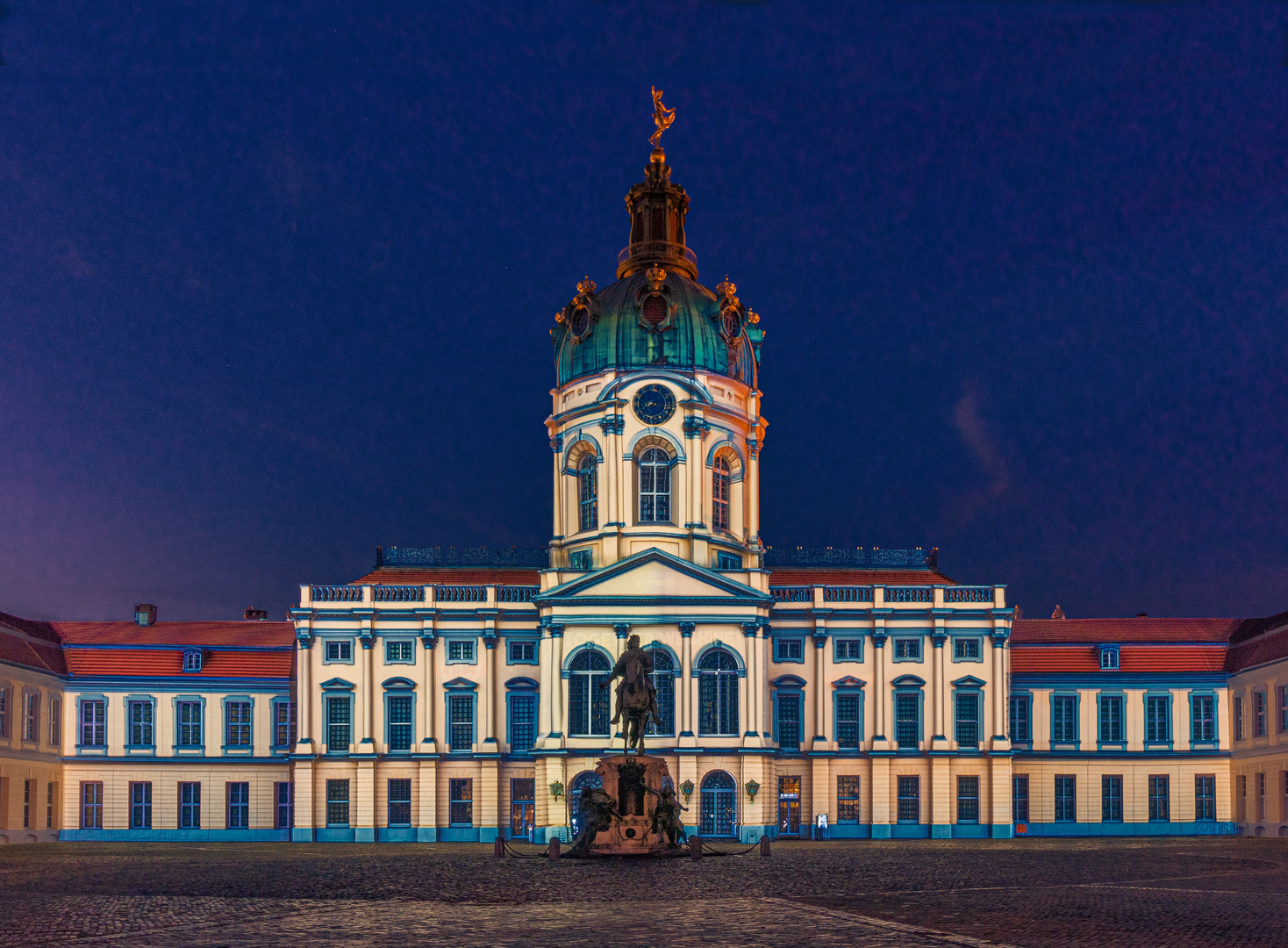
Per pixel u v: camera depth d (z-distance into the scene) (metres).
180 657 79.88
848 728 76.56
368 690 75.81
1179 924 25.62
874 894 32.62
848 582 86.00
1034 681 80.19
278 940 23.80
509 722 76.25
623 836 49.22
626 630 72.75
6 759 69.75
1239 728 78.50
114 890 35.25
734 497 80.38
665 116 85.94
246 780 78.12
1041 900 30.94
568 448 79.94
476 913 28.38
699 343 79.69
